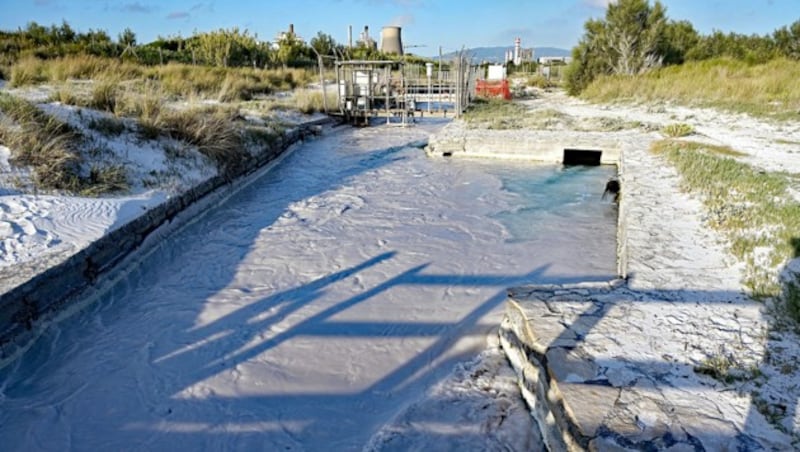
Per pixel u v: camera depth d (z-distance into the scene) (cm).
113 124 720
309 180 873
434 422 284
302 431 284
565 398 221
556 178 876
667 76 1784
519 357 312
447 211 683
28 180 530
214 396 312
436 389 315
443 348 361
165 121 790
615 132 1073
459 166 978
